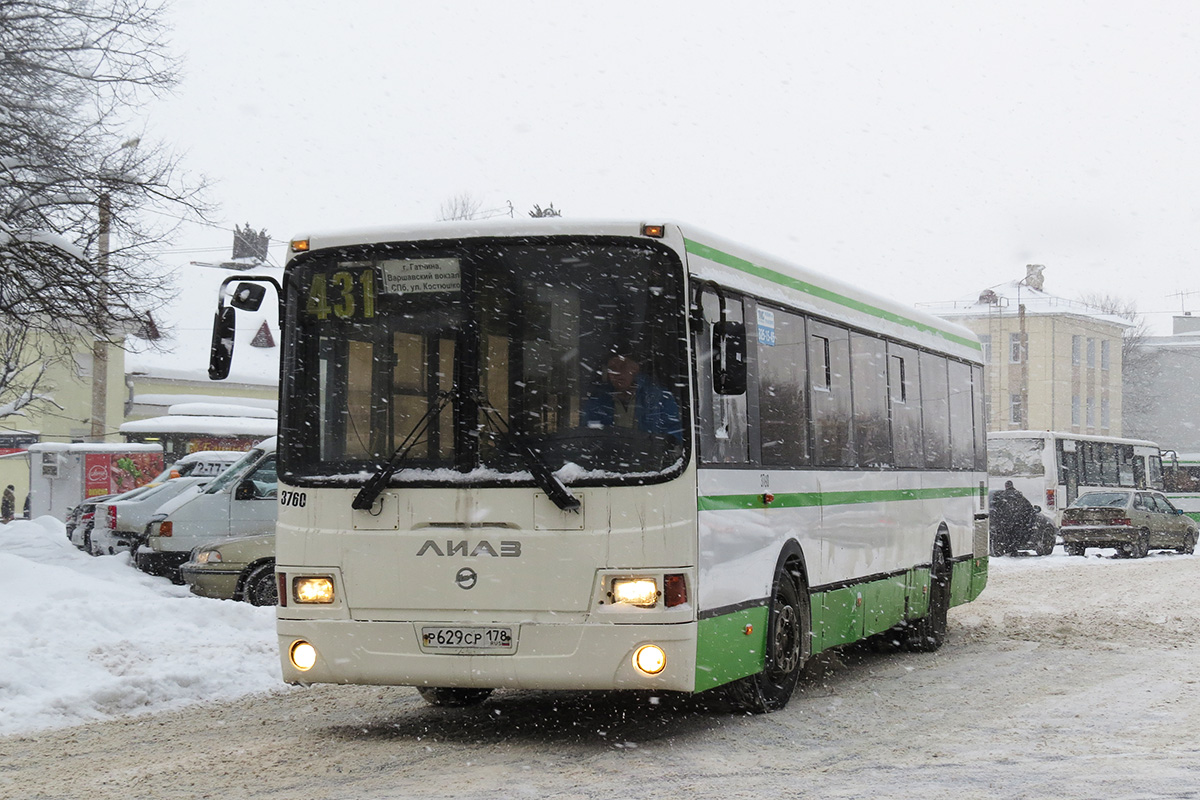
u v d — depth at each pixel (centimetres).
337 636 895
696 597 865
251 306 949
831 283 1227
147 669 1202
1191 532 4000
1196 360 9631
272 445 1942
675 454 864
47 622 1362
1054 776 792
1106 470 4566
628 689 853
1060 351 8156
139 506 2334
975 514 1722
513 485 868
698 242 927
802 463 1112
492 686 869
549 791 749
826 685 1223
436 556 876
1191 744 906
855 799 728
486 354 888
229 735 954
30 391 3525
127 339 2464
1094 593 2333
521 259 891
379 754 867
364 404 908
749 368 1008
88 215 2300
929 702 1110
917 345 1495
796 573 1095
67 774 816
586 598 852
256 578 1730
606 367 874
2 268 2169
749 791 749
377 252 913
